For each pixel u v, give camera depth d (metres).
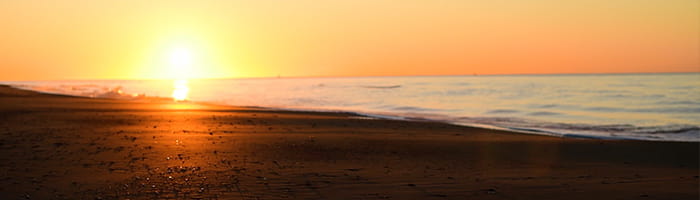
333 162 11.78
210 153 12.73
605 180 10.07
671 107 37.97
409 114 33.75
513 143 16.20
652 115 32.22
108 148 13.27
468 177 10.20
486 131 20.34
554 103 45.41
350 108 40.91
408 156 13.12
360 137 17.23
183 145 14.15
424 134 18.72
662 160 13.16
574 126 24.94
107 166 10.66
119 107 33.28
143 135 16.47
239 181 9.36
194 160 11.59
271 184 9.16
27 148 12.99
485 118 30.33
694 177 10.52
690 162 12.85
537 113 34.75
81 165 10.73
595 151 14.66
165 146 13.86
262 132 18.28
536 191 8.94
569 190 9.05
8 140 14.52
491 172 10.89
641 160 13.13
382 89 95.62
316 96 66.69
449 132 19.66
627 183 9.77
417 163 11.95
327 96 66.50
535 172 10.99
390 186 9.16
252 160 11.78
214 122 22.33
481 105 44.19
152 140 15.16
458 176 10.28
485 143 16.11
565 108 39.34
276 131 18.77
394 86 115.50
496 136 18.38
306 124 22.23
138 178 9.47
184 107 34.59
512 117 31.27
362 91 85.62
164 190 8.59
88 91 77.00
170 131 17.91
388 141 16.23
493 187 9.23
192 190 8.62
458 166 11.66
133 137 15.82
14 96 48.84
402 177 10.03
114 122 21.44
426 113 34.94
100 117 24.12
